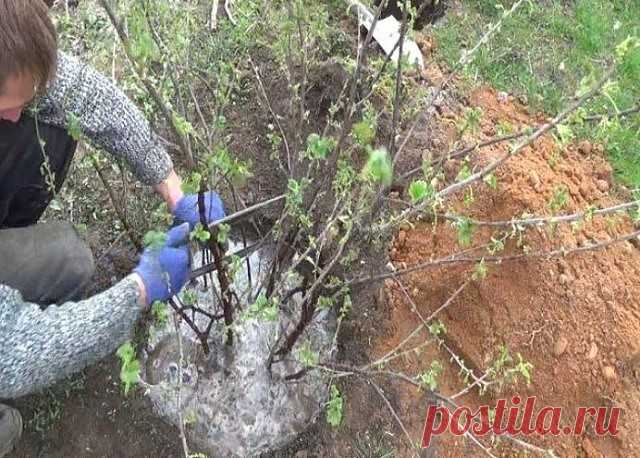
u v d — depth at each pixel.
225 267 1.64
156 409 1.95
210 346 2.00
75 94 1.57
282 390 2.01
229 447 1.94
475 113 1.74
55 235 1.70
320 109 2.28
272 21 2.19
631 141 2.55
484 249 2.15
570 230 2.17
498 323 2.15
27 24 1.17
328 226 1.51
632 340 2.07
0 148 1.55
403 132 2.22
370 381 1.92
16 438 1.75
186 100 2.24
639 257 2.25
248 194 2.24
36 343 1.29
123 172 1.88
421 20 2.64
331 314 2.15
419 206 1.45
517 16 2.82
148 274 1.47
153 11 1.64
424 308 2.22
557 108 2.62
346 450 1.99
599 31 2.86
